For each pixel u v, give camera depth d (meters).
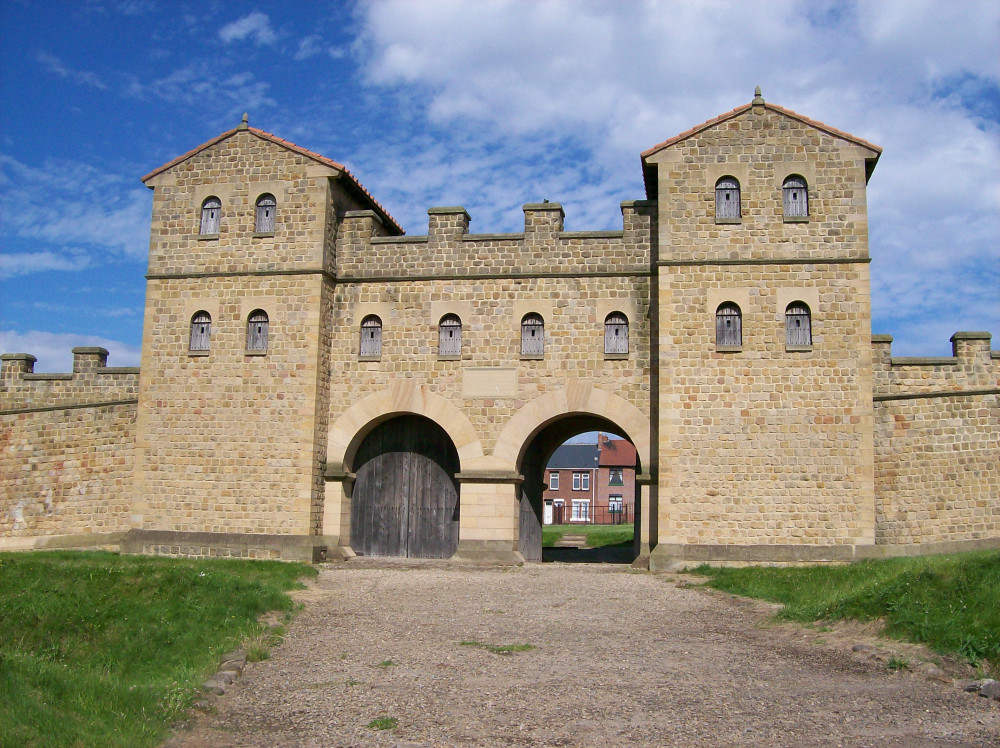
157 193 26.92
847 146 23.77
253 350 25.64
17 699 9.77
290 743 9.54
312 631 15.02
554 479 84.06
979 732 9.59
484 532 24.88
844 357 23.08
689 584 20.06
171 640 13.60
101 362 28.75
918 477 23.14
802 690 11.07
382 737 9.55
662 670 12.07
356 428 25.77
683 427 23.30
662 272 23.89
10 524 27.77
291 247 25.84
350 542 26.34
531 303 25.39
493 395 25.23
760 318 23.44
